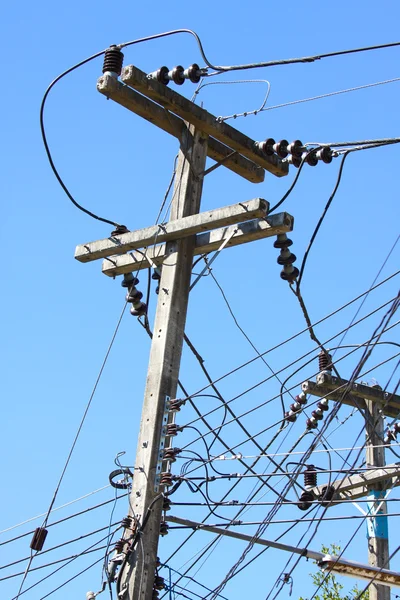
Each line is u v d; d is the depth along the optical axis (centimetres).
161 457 1062
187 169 1201
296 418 1334
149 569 1015
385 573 1159
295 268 1139
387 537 1405
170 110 1189
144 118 1197
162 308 1130
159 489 1048
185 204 1181
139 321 1243
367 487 1430
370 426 1479
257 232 1101
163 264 1158
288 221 1086
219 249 1144
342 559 1148
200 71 1151
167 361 1103
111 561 1016
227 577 1093
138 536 1022
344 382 1457
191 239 1168
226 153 1255
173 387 1100
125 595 999
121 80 1153
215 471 1094
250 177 1277
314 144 1129
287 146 1155
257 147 1239
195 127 1220
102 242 1219
